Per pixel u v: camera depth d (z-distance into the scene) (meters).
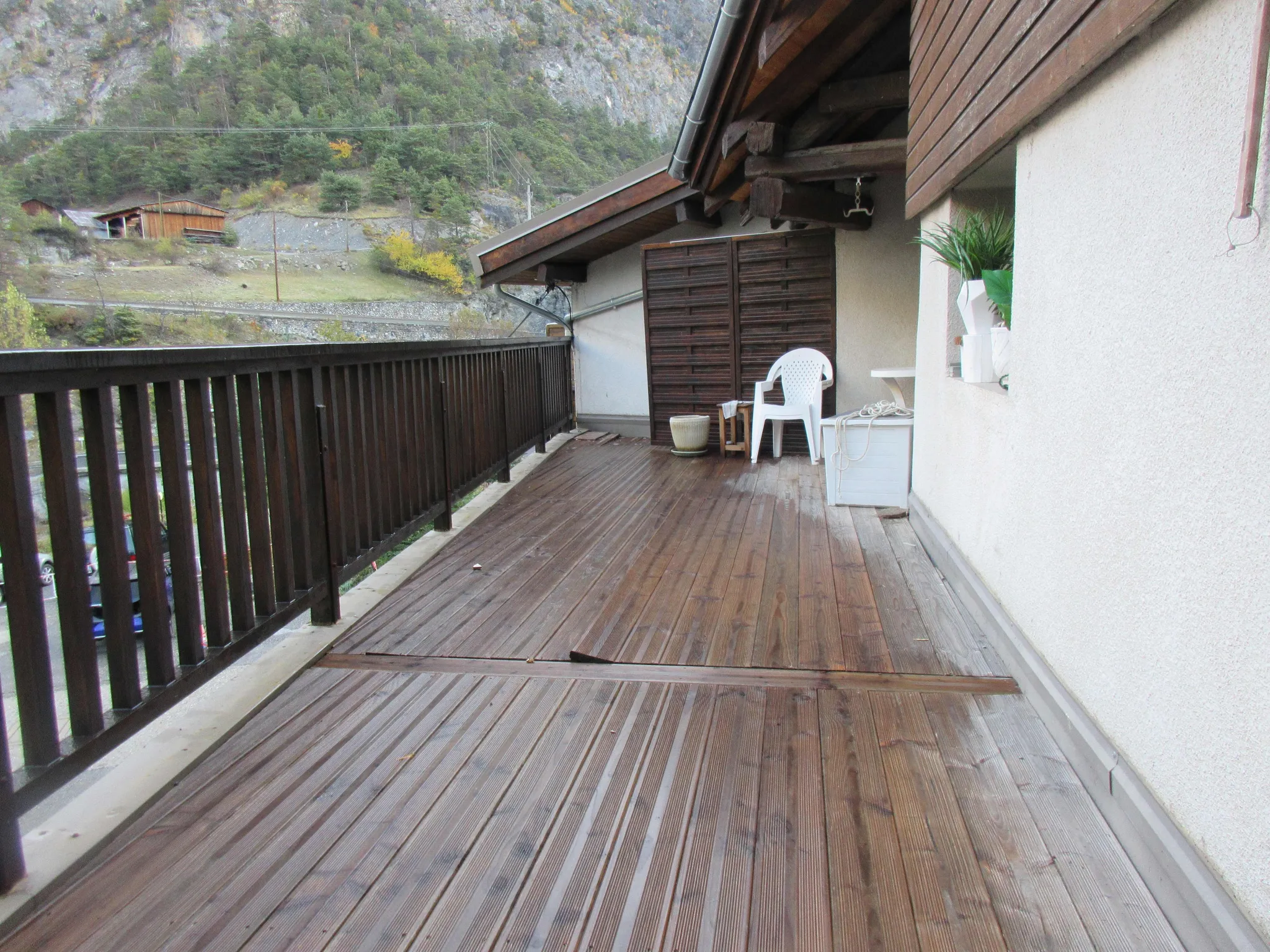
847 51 4.47
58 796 1.85
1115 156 1.59
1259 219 1.06
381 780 1.87
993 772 1.81
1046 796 1.71
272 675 2.41
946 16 3.18
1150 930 1.30
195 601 2.05
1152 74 1.42
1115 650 1.60
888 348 6.16
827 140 5.81
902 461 4.56
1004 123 2.32
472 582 3.42
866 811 1.68
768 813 1.69
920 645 2.59
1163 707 1.38
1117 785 1.54
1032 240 2.18
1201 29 1.24
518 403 6.04
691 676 2.41
